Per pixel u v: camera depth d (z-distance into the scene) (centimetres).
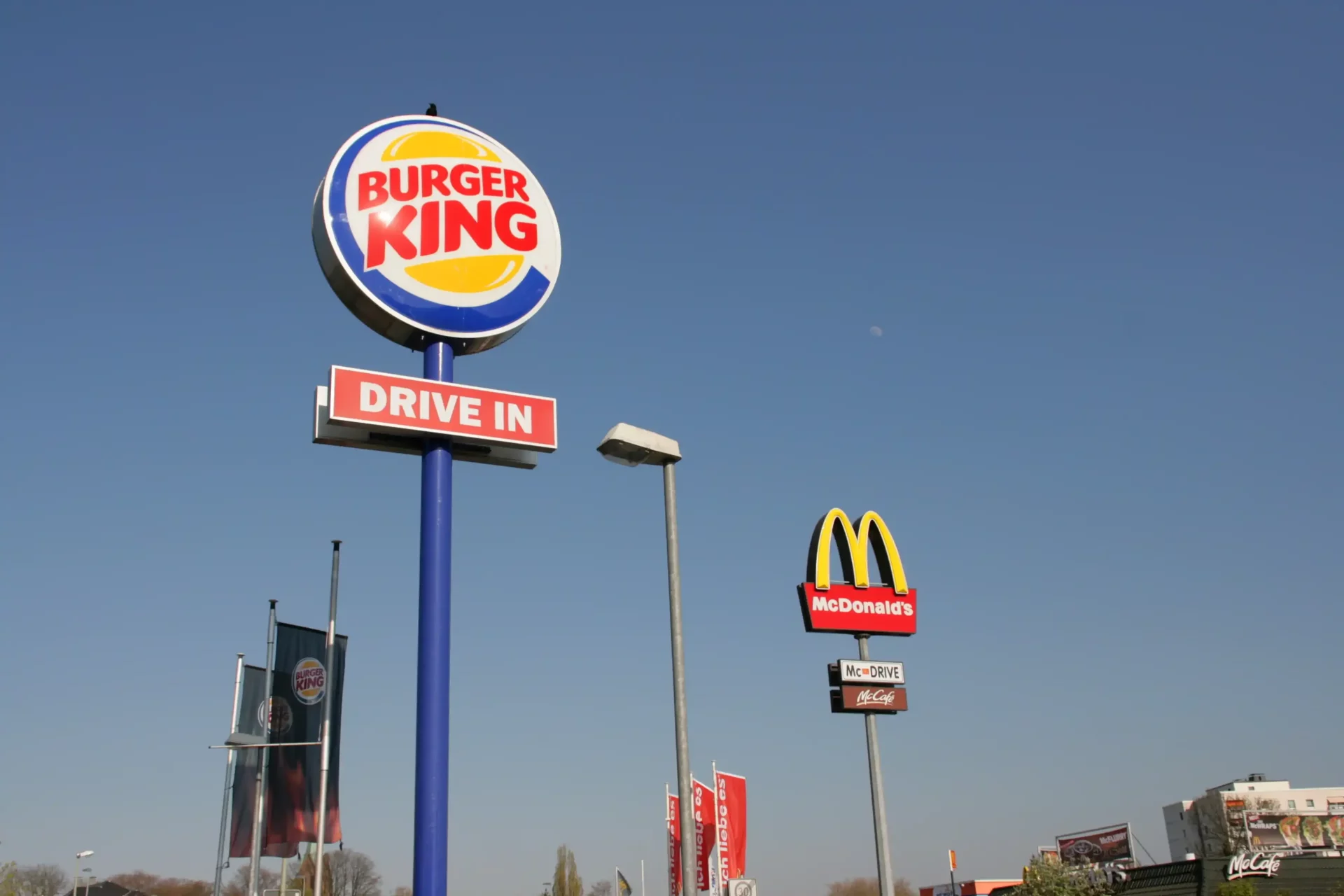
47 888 9638
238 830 4231
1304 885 4925
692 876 2053
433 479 2550
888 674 3525
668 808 6088
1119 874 5150
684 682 2177
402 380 2562
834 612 3606
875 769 3397
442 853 2275
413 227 2705
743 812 5119
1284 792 11725
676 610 2233
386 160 2733
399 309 2634
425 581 2470
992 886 9950
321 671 4416
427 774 2317
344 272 2600
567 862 11200
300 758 4291
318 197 2683
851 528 3747
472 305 2706
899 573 3750
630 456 2306
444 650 2428
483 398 2641
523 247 2817
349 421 2478
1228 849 11262
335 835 4250
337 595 4462
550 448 2683
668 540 2292
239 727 4353
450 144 2827
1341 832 11300
